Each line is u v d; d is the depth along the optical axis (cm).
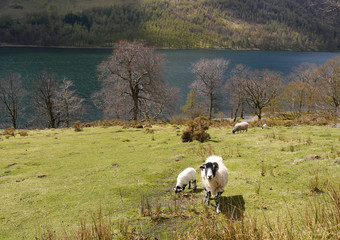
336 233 428
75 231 579
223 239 470
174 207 712
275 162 1012
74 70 12531
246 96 5078
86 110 6531
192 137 1703
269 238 437
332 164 889
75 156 1492
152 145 1683
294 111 4447
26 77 9669
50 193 905
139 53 3606
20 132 2531
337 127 1922
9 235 625
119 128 2792
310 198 655
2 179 1087
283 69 14438
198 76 5525
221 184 656
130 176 1057
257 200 682
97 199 827
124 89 3872
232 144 1471
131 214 687
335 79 4206
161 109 4512
